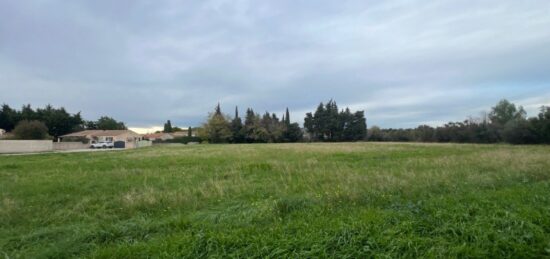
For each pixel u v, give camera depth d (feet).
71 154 99.96
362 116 275.80
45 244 16.31
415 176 31.60
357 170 39.81
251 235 14.80
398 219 16.05
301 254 12.86
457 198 19.90
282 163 50.21
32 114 257.14
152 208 23.79
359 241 13.67
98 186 34.12
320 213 18.70
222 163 55.21
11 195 30.01
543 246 13.15
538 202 18.80
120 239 16.06
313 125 284.41
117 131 287.69
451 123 205.36
